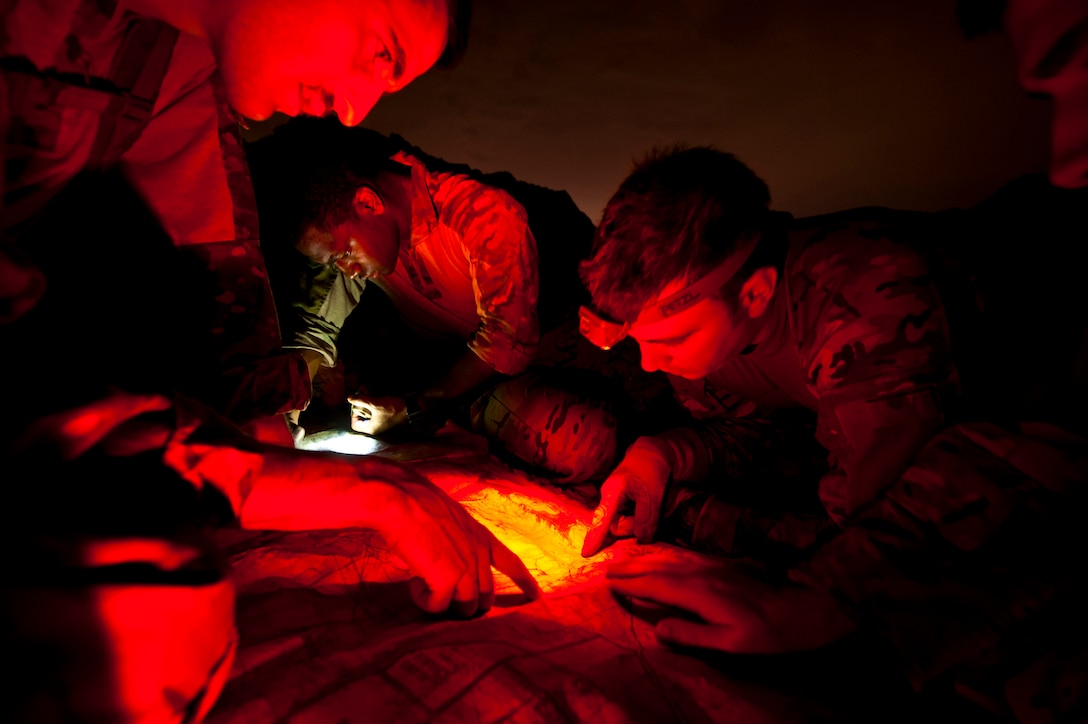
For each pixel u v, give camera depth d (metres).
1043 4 0.52
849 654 0.89
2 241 0.64
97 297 1.12
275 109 0.82
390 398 1.98
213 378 1.19
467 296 2.21
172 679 0.51
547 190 2.68
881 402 0.99
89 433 0.58
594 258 1.08
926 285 1.03
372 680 0.69
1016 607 0.78
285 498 0.75
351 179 1.76
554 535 1.42
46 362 0.98
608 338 1.12
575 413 1.86
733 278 1.04
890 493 0.92
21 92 0.82
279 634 0.81
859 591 0.86
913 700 0.82
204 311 1.20
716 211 1.00
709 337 1.09
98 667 0.46
